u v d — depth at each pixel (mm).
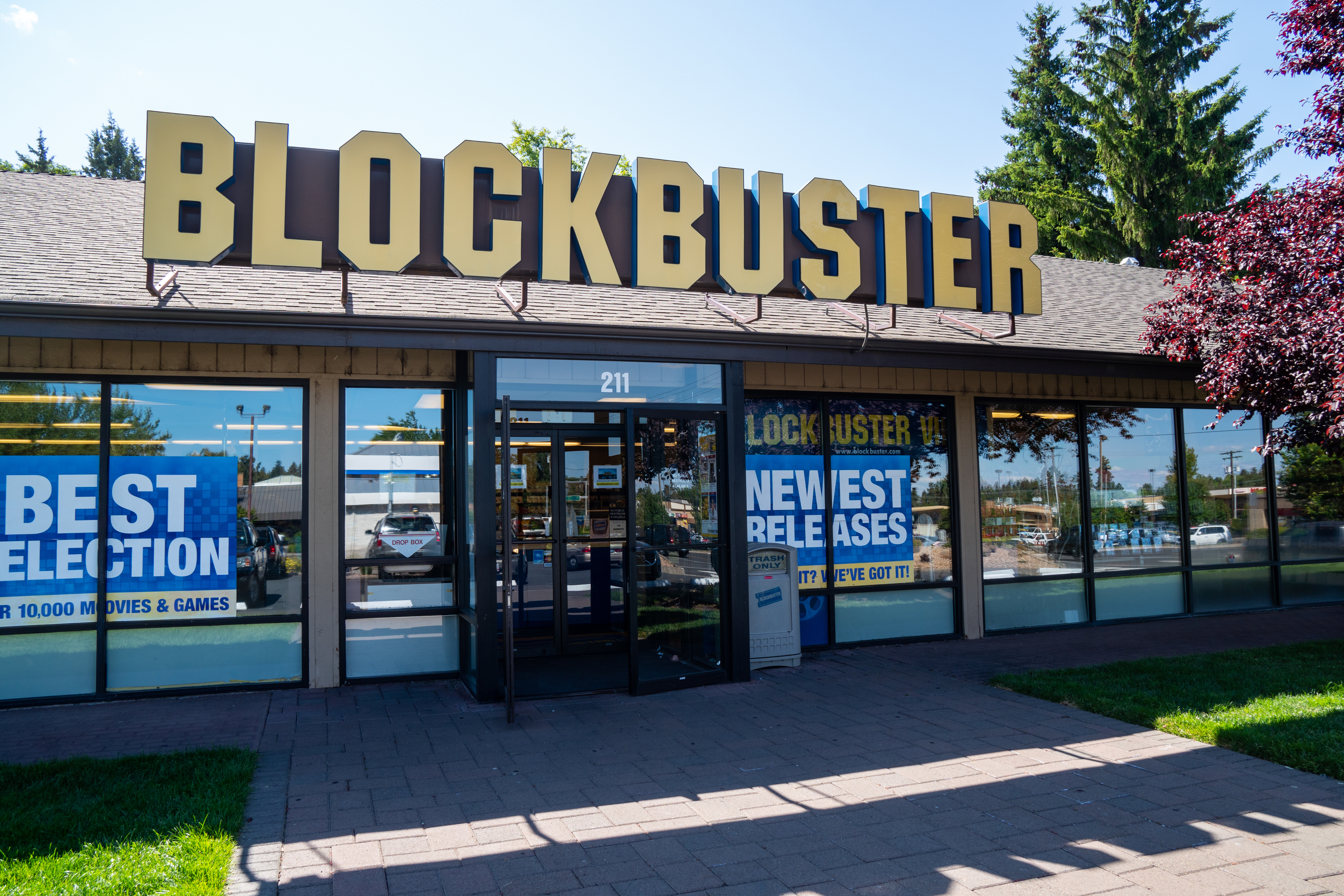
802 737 6266
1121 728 6418
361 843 4383
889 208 8852
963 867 4086
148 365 7734
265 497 8016
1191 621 11523
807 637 9672
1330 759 5312
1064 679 7805
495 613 7422
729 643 8156
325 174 7199
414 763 5707
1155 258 31250
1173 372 10484
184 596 7773
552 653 9594
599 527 9969
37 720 6891
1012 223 9250
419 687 8055
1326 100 9039
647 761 5754
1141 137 31547
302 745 6137
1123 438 11547
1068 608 11023
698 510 8133
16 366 7449
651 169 8008
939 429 10492
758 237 8383
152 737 6355
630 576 7656
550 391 7867
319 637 8016
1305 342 7891
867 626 9961
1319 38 9062
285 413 8109
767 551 8805
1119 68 33125
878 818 4703
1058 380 11102
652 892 3854
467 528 8070
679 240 8086
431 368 8484
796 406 9867
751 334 8281
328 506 8125
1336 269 8211
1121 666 8312
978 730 6387
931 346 8938
